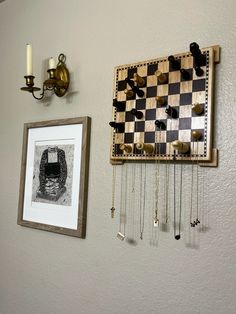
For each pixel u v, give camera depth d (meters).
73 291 1.45
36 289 1.61
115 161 1.34
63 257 1.51
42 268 1.60
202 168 1.12
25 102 1.80
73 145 1.51
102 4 1.48
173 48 1.23
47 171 1.62
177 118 1.16
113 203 1.35
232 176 1.06
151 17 1.31
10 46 1.93
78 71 1.54
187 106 1.14
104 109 1.42
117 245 1.32
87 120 1.45
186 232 1.13
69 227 1.49
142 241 1.24
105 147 1.40
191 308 1.10
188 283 1.11
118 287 1.29
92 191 1.43
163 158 1.18
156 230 1.21
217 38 1.13
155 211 1.21
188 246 1.13
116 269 1.31
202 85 1.11
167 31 1.26
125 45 1.38
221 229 1.06
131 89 1.26
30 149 1.72
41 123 1.66
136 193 1.28
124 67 1.33
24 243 1.71
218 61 1.10
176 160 1.17
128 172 1.31
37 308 1.59
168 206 1.19
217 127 1.10
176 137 1.15
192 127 1.12
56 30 1.67
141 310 1.22
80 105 1.52
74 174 1.49
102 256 1.36
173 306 1.14
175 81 1.18
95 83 1.47
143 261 1.23
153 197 1.23
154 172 1.23
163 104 1.20
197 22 1.18
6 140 1.88
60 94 1.59
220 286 1.05
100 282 1.36
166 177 1.20
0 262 1.82
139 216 1.26
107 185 1.38
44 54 1.72
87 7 1.54
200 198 1.11
